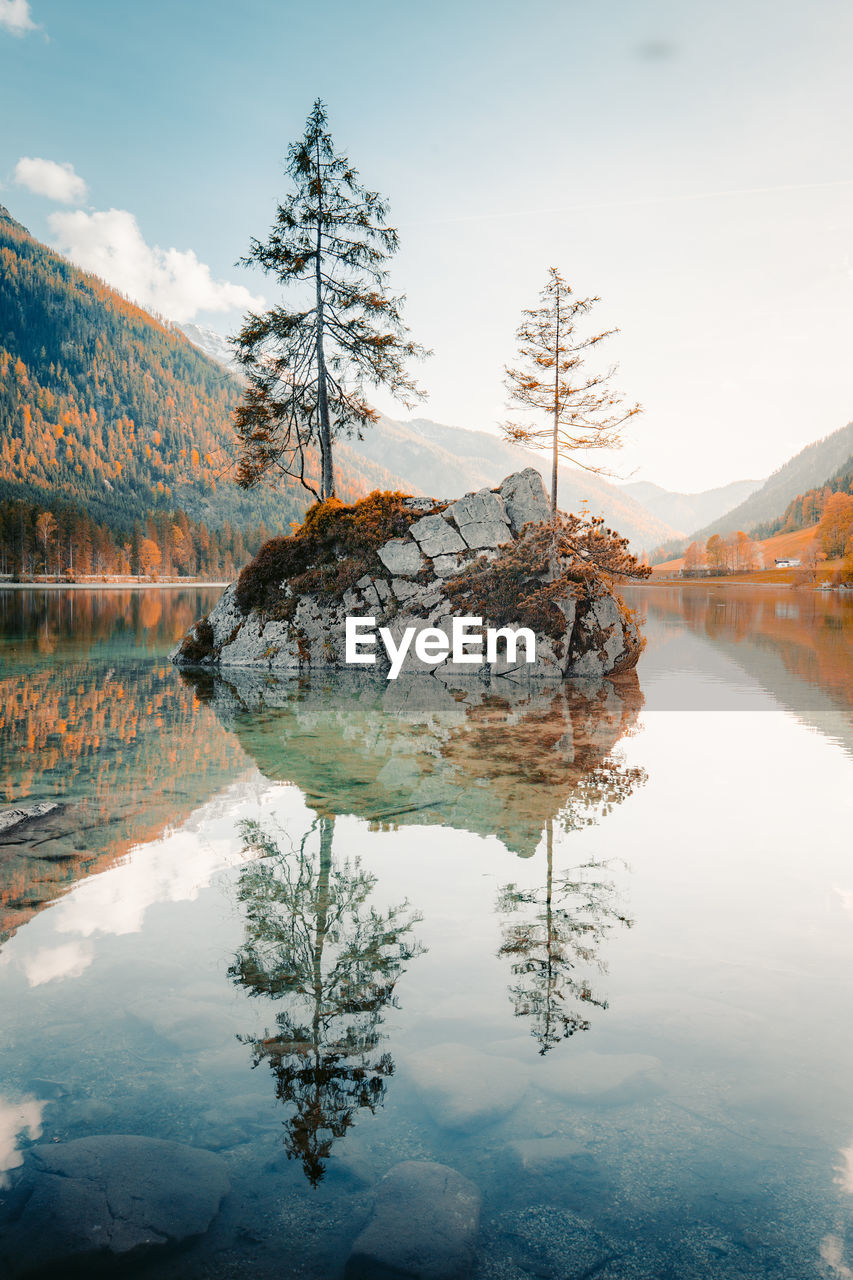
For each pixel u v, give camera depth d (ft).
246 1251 8.70
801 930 17.70
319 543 85.05
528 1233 8.99
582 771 33.47
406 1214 9.14
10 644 93.56
